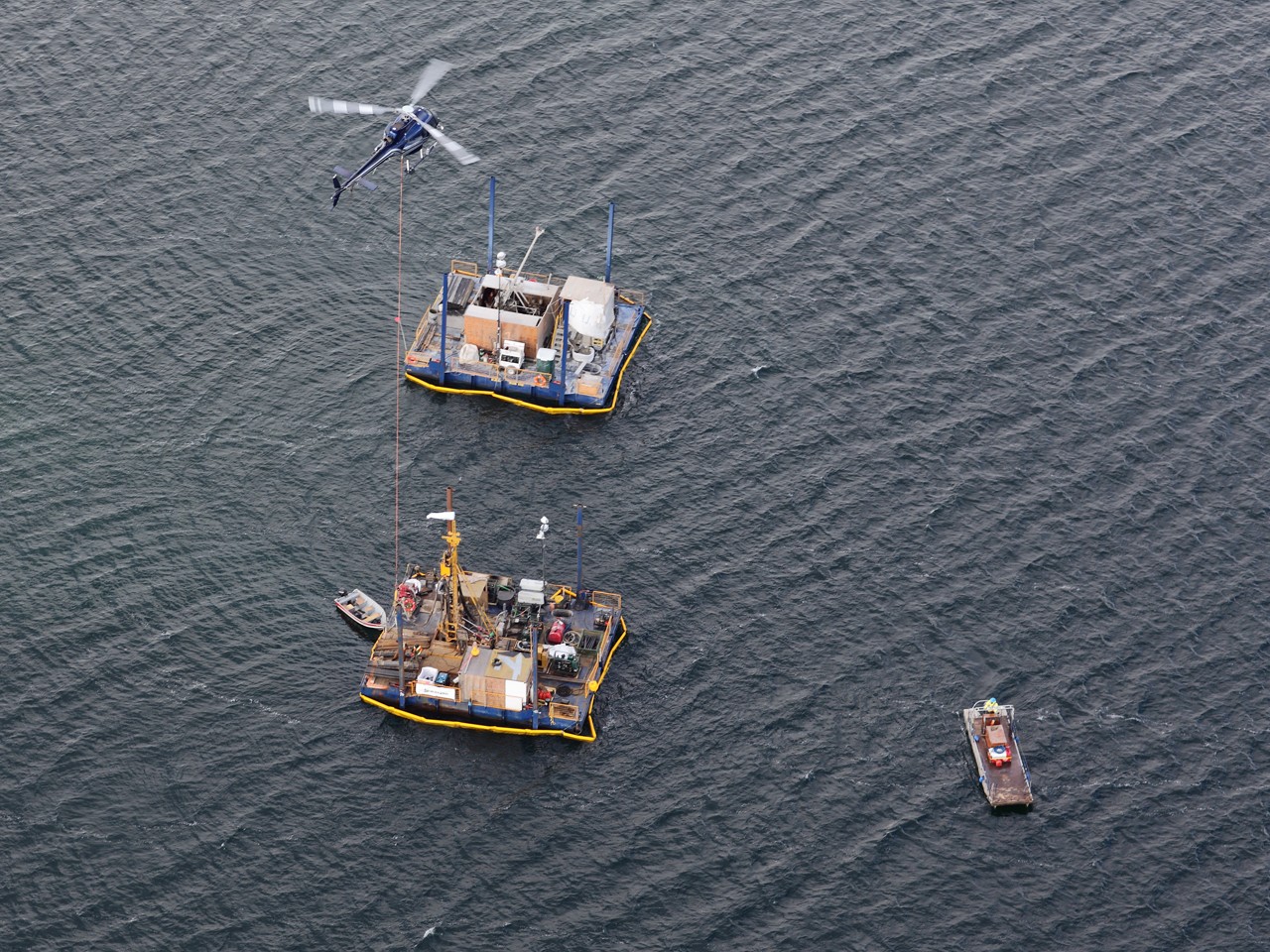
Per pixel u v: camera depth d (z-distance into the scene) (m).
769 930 181.75
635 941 180.62
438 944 180.12
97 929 179.62
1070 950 181.12
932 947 181.00
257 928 180.50
